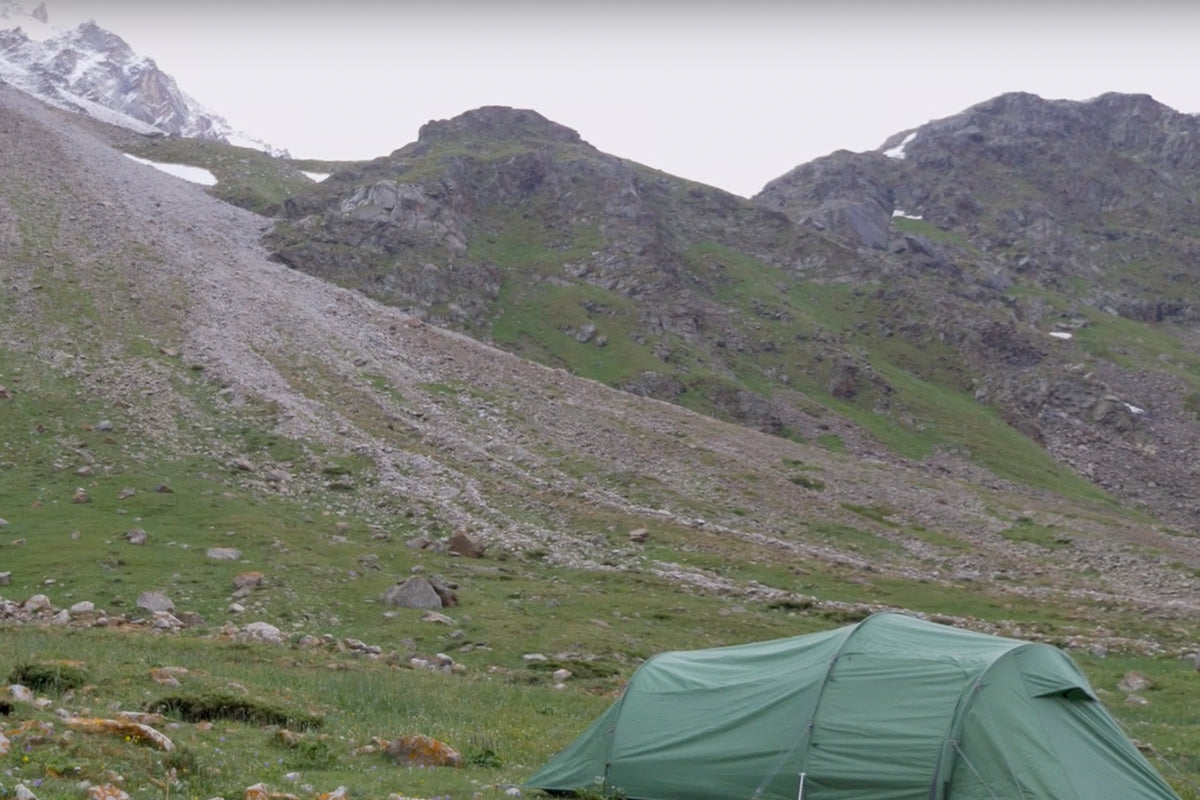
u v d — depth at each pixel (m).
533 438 78.50
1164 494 132.12
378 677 28.23
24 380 73.56
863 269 182.50
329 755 18.58
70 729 16.94
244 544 48.28
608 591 48.38
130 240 114.12
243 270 114.56
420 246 143.25
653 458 78.00
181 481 59.50
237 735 19.66
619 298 146.12
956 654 17.75
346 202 153.25
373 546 52.25
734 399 124.06
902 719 17.05
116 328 87.25
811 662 18.58
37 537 47.31
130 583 40.78
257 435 69.31
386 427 75.56
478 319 133.50
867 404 137.62
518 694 28.22
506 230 167.38
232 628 34.94
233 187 174.75
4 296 91.19
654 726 18.91
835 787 16.97
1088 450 142.12
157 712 20.77
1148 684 34.69
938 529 72.44
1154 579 63.47
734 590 50.62
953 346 162.38
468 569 49.56
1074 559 67.50
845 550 64.56
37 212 119.00
